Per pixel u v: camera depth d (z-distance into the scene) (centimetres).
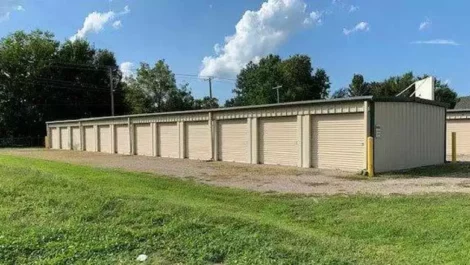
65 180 980
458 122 2617
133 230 577
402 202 876
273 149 1977
